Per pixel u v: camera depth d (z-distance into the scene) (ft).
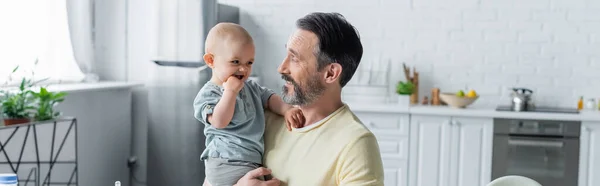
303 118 6.56
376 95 17.61
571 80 17.08
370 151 6.05
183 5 15.05
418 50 17.51
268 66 18.06
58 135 13.26
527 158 15.72
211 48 6.75
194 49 15.06
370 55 17.66
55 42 13.80
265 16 17.95
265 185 6.26
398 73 17.60
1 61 12.16
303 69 6.24
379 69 17.57
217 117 6.51
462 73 17.40
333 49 6.15
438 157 16.05
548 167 15.66
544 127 15.56
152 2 15.35
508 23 17.17
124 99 16.01
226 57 6.65
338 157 6.08
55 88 12.75
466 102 16.30
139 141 16.52
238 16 17.93
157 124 15.53
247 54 6.69
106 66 16.40
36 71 13.16
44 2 13.41
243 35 6.73
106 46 16.37
